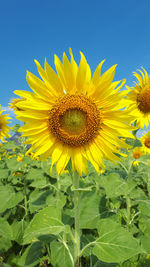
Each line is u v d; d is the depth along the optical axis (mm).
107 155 393
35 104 370
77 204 380
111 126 384
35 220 355
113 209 520
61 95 383
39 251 506
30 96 369
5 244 535
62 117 391
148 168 540
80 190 359
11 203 593
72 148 397
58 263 428
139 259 426
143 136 891
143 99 677
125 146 383
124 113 380
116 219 492
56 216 364
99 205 514
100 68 363
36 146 385
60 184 567
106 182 475
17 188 725
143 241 455
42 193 610
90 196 522
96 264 423
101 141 395
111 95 368
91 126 384
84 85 376
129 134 378
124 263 419
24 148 881
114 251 315
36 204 582
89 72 367
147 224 506
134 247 315
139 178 647
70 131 395
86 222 490
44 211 366
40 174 618
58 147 396
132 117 376
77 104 375
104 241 337
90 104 380
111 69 360
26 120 376
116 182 468
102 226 359
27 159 657
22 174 715
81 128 393
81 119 389
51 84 368
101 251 320
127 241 325
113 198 533
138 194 506
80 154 392
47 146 388
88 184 528
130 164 532
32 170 633
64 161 388
